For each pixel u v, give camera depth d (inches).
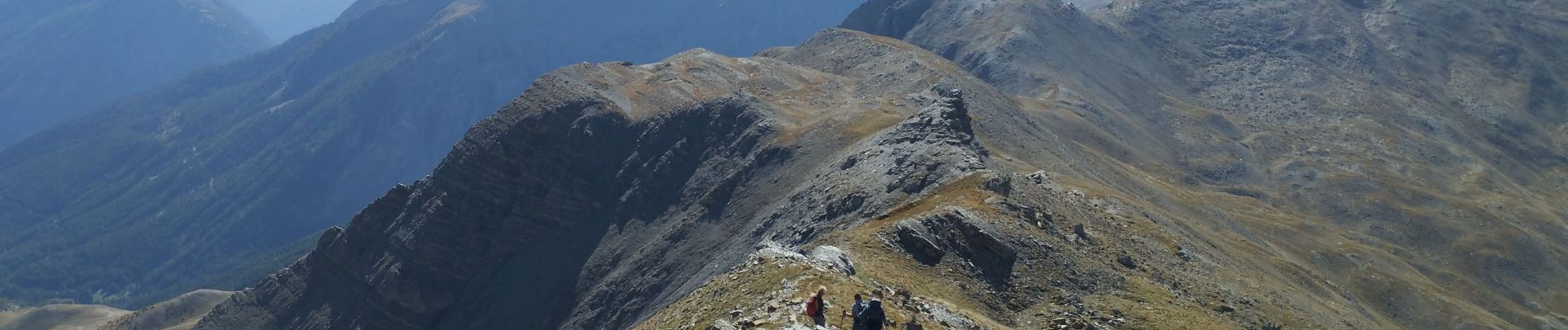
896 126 5674.2
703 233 6530.5
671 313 2475.4
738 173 6850.4
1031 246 3585.1
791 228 5344.5
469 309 7406.5
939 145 5027.1
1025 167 5782.5
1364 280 7052.2
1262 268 5565.9
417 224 7854.3
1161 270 3996.1
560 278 7086.6
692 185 7111.2
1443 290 7185.0
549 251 7460.6
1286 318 4018.2
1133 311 3380.9
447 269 7632.9
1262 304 4106.8
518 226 7701.8
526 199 7805.1
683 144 7534.5
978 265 3405.5
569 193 7716.5
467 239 7721.5
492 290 7431.1
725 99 7736.2
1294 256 7465.6
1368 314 5713.6
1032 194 4249.5
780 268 2407.7
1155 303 3523.6
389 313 7554.1
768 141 7022.6
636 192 7367.1
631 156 7716.5
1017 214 3831.2
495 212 7815.0
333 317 7829.7
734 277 2459.4
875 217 4328.3
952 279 3267.7
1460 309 6614.2
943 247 3398.1
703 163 7263.8
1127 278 3698.3
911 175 4785.9
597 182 7751.0
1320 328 4077.3
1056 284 3430.1
